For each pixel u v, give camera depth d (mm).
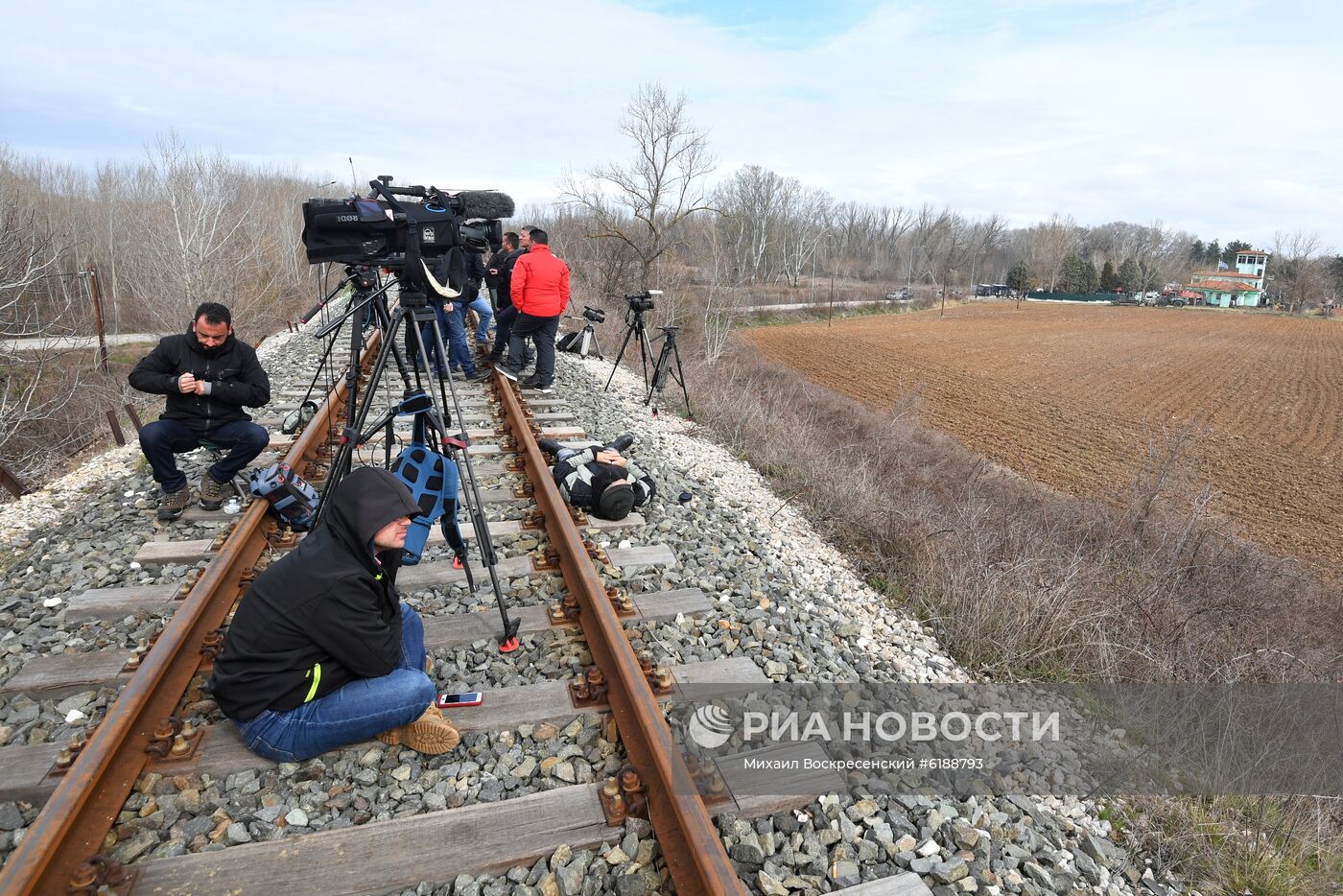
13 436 13445
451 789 2852
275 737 2850
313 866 2463
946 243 131750
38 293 18812
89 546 4680
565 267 9156
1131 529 10266
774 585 4930
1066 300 114812
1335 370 42062
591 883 2494
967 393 29109
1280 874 3162
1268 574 9422
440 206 4172
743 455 8742
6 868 2184
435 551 4766
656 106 25969
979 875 2758
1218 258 166250
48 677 3361
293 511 4773
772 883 2555
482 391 9156
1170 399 30953
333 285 31359
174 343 4848
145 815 2660
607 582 4562
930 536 6359
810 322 59875
